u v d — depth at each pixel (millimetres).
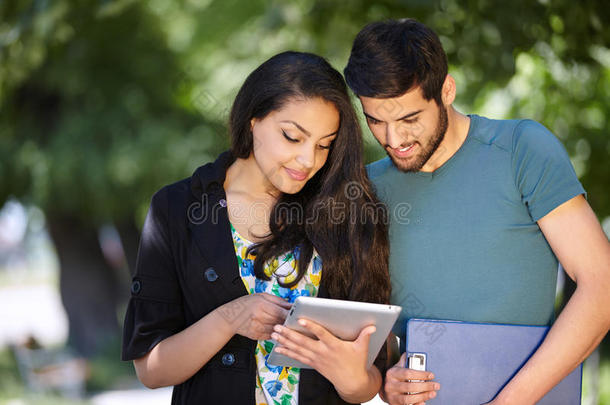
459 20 7449
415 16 7762
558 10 6750
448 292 3824
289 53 3732
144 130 17500
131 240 21875
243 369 3646
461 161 3855
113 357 19891
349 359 3371
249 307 3516
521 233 3750
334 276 3760
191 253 3742
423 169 3912
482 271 3773
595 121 8625
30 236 21656
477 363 3678
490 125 3891
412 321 3707
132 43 17844
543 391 3490
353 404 3635
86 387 17281
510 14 6926
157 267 3777
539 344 3658
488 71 7320
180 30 18250
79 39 16297
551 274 3799
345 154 3746
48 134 18625
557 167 3627
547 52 7285
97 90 18094
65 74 17438
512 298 3746
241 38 16531
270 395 3658
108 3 8781
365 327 3355
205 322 3574
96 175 17438
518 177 3729
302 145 3594
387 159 4148
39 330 31109
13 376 16891
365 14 8469
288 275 3736
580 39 6949
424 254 3867
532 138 3736
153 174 17156
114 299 22938
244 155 3834
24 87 18125
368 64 3564
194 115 17875
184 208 3807
